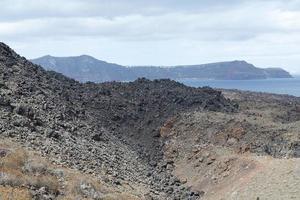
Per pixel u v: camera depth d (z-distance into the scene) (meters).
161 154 46.91
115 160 34.28
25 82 38.03
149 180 34.91
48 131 29.67
